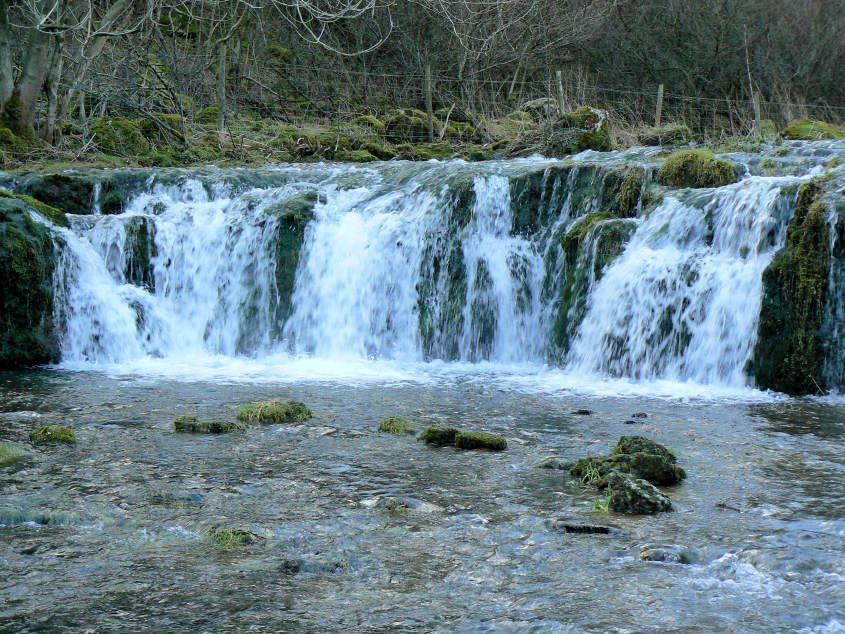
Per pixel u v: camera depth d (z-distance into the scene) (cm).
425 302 1435
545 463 798
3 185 1609
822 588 541
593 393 1132
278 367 1313
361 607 520
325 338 1443
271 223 1470
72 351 1352
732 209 1252
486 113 2786
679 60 3186
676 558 585
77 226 1457
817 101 3275
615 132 2314
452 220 1453
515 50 3055
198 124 2373
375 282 1449
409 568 575
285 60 2980
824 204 1148
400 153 2300
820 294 1133
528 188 1483
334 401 1063
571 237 1381
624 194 1415
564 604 522
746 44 3050
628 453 780
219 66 2541
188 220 1531
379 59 3022
